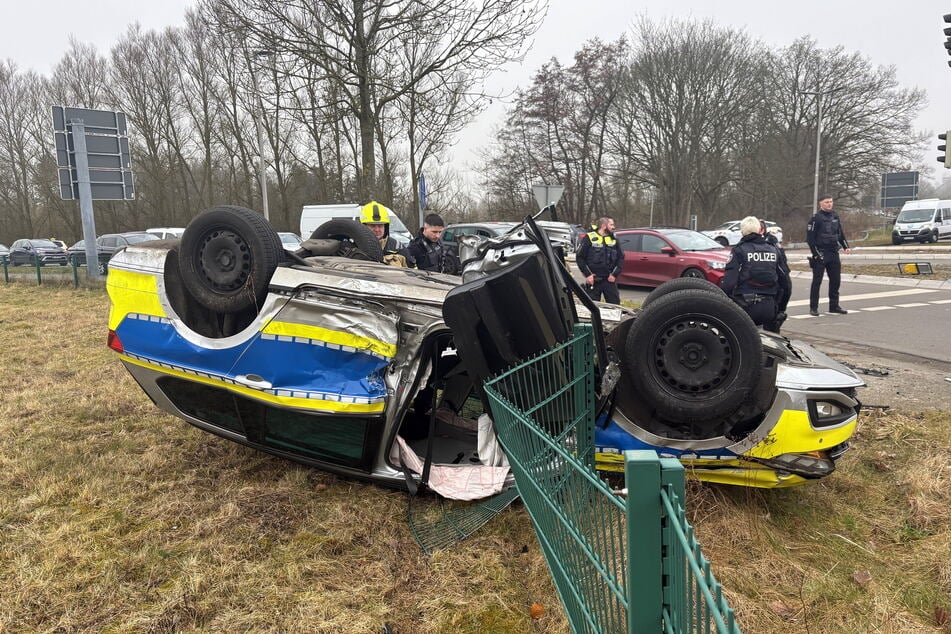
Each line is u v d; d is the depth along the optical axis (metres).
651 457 1.34
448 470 3.46
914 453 4.12
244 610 2.55
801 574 2.83
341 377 3.26
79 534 3.11
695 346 3.10
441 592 2.69
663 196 38.62
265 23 11.34
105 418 4.93
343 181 27.72
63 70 35.38
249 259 3.42
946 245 25.48
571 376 2.63
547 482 2.00
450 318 2.81
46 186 35.97
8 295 13.73
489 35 11.66
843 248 9.67
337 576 2.79
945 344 7.52
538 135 38.75
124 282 3.84
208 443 4.34
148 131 34.31
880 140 38.97
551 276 2.90
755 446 3.12
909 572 2.89
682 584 1.27
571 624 1.85
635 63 36.59
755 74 37.09
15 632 2.41
